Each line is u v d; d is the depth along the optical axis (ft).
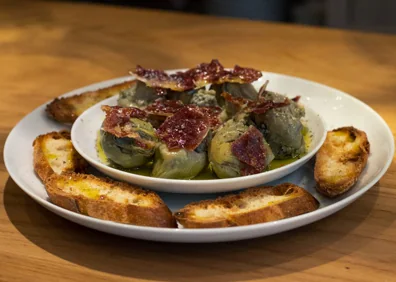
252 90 1.93
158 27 3.04
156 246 1.45
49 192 1.54
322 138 1.74
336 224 1.51
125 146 1.66
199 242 1.42
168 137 1.65
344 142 1.80
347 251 1.42
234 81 1.88
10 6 3.40
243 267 1.38
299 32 2.93
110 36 2.94
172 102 1.80
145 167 1.72
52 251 1.45
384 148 1.75
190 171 1.63
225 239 1.39
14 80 2.47
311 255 1.41
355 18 4.39
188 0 4.45
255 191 1.55
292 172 1.71
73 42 2.87
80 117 1.89
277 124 1.71
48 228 1.53
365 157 1.69
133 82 2.17
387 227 1.50
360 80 2.39
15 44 2.86
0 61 2.67
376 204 1.58
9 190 1.69
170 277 1.36
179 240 1.39
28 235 1.51
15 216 1.58
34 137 1.93
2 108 2.22
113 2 4.57
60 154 1.78
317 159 1.70
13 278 1.37
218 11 4.42
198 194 1.63
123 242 1.47
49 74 2.53
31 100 2.28
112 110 1.71
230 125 1.68
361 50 2.68
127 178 1.59
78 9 3.33
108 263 1.40
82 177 1.61
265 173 1.56
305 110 1.90
